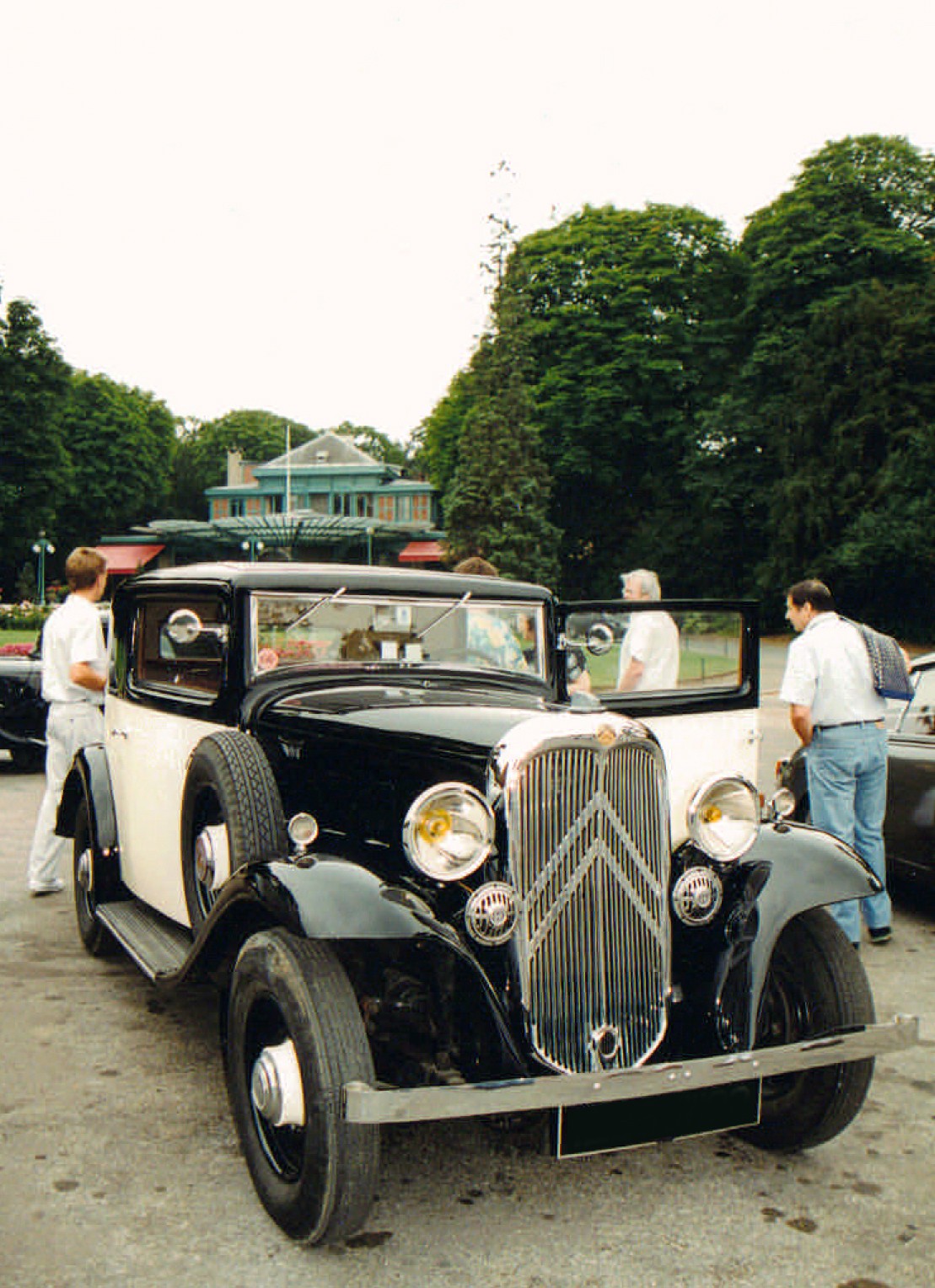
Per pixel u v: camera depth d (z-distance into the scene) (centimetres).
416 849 290
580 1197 315
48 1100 369
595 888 295
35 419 5181
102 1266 274
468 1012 284
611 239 4222
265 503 7825
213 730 396
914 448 3388
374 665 419
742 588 4244
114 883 486
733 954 318
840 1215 306
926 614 3625
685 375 4106
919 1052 429
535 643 455
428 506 7600
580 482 4416
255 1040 304
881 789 545
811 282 3894
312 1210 273
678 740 421
